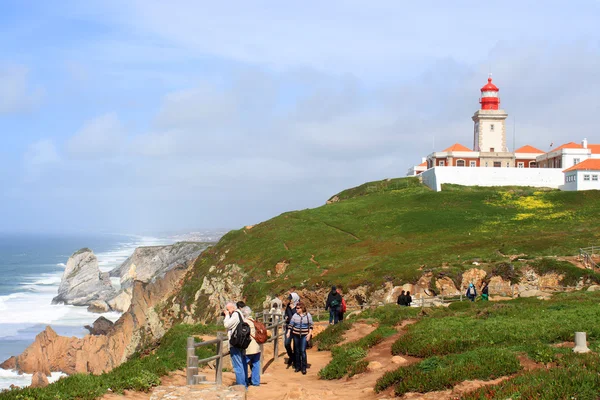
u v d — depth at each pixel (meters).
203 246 151.88
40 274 185.25
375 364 19.08
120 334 83.06
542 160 115.25
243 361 17.03
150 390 15.53
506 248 64.00
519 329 20.92
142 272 147.38
